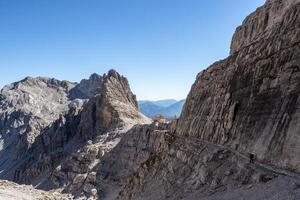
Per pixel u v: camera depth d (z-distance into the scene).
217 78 64.38
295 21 43.03
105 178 130.38
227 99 54.19
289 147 33.00
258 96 44.44
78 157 149.00
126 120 176.50
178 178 55.88
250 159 38.16
